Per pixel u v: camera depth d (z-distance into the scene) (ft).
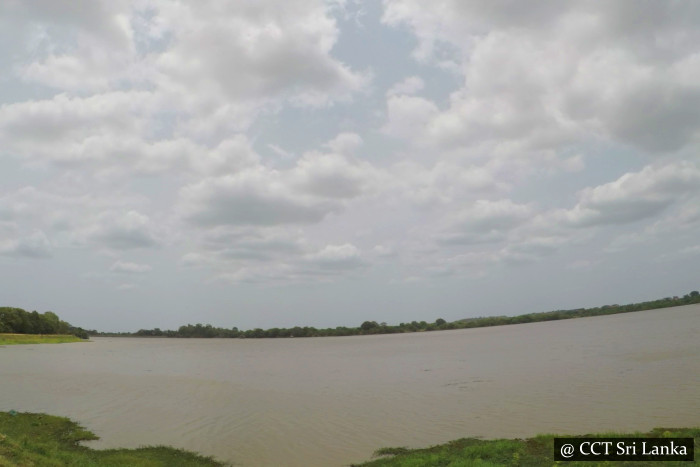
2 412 117.70
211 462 86.84
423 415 119.65
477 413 117.39
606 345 288.10
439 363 262.88
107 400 152.97
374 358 335.26
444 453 79.82
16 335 564.30
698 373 148.87
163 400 153.69
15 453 60.39
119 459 82.48
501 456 73.00
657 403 111.65
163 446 96.32
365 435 102.83
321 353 435.94
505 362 239.50
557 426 98.43
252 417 125.59
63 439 100.17
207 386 191.21
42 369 252.21
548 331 576.61
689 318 534.37
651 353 217.15
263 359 361.30
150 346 647.97
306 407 139.33
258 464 85.35
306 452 91.86
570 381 154.71
